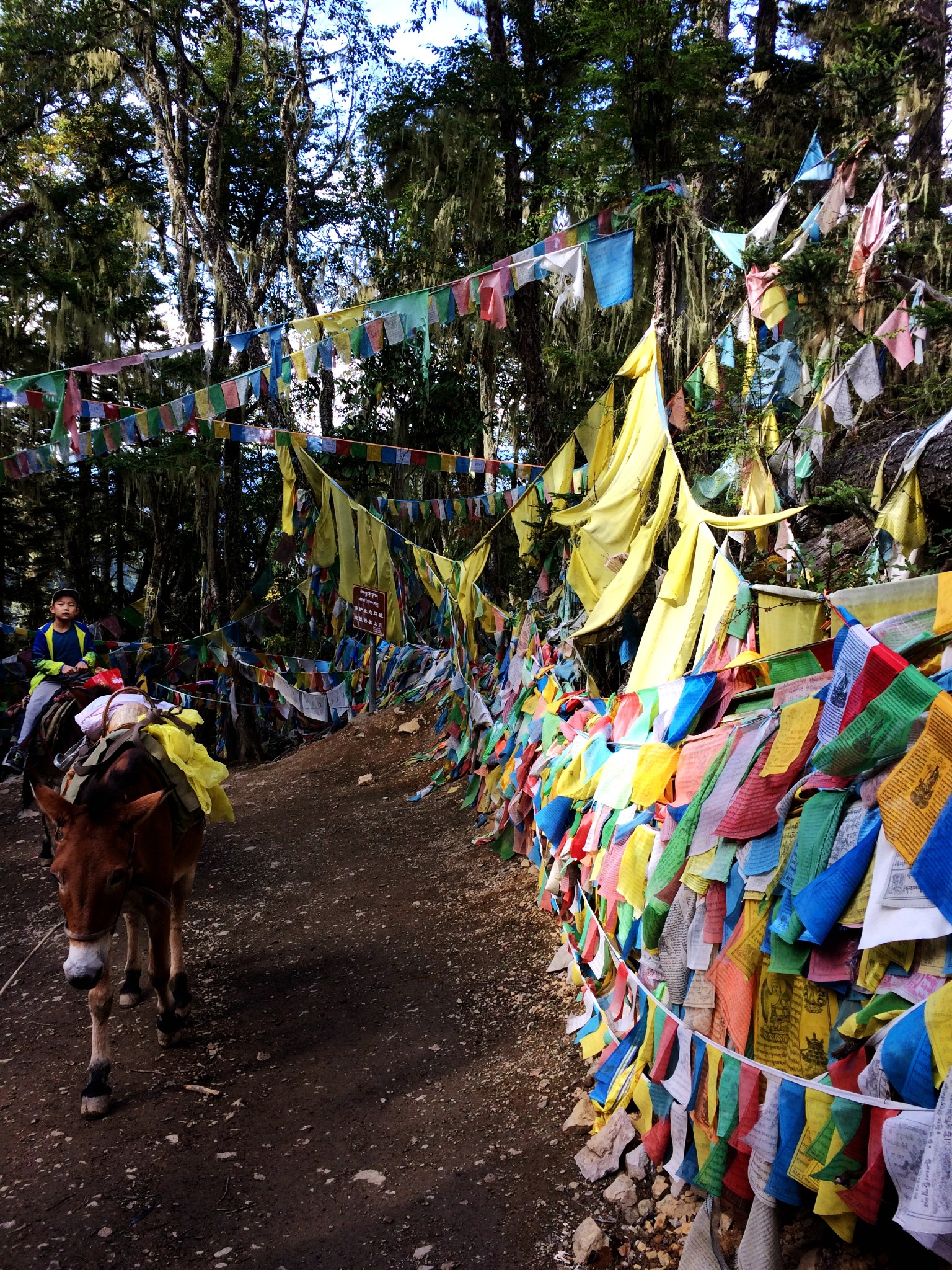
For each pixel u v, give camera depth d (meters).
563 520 7.65
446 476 17.22
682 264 8.41
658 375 7.14
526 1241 3.20
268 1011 5.24
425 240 14.85
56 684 7.12
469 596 9.52
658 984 3.49
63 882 3.88
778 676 3.25
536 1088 4.12
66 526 22.19
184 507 22.25
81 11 15.88
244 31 18.14
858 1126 2.23
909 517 6.37
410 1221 3.38
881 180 6.68
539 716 6.38
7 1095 4.46
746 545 7.01
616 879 3.85
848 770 2.41
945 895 2.07
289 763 12.97
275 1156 3.85
